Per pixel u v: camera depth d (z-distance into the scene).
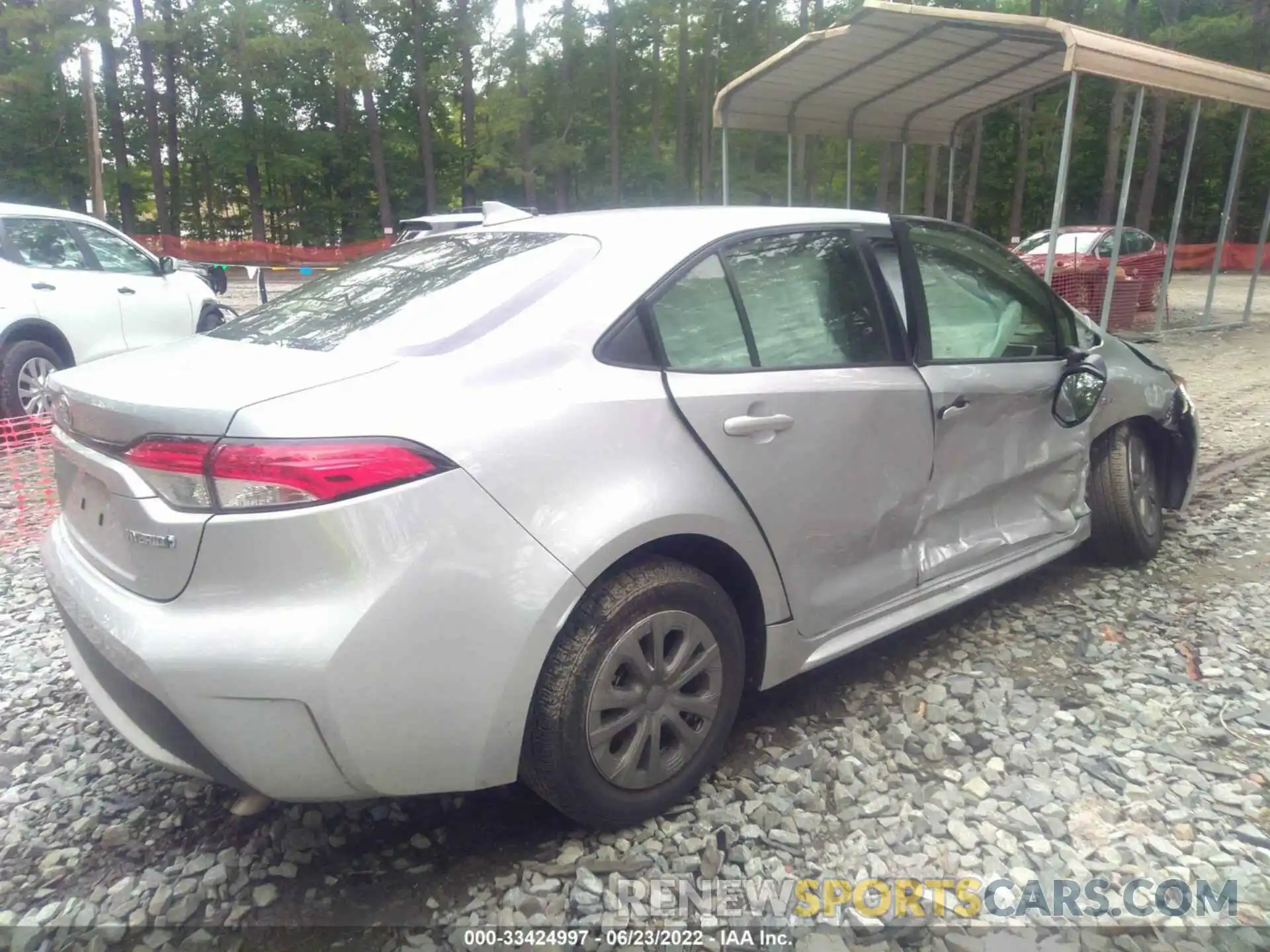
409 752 2.20
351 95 43.12
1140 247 15.01
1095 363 4.07
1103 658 3.61
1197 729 3.09
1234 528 5.04
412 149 42.44
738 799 2.77
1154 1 36.28
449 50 38.41
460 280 2.81
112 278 8.47
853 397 3.02
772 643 2.88
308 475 2.06
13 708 3.40
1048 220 41.84
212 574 2.12
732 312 2.86
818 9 34.19
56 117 36.94
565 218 3.25
